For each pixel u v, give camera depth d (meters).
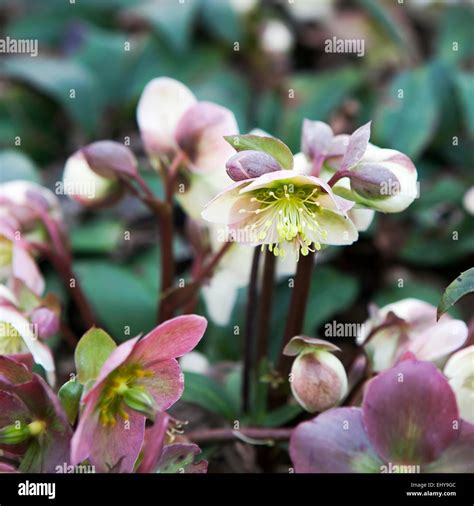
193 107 0.84
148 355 0.75
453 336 0.78
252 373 0.86
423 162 1.26
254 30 1.45
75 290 0.88
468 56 1.43
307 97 1.28
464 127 1.27
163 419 0.73
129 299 1.00
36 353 0.78
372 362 0.81
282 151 0.76
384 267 1.11
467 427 0.76
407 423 0.76
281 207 0.77
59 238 0.87
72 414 0.75
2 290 0.80
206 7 1.42
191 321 0.74
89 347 0.75
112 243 1.06
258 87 1.44
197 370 0.89
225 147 0.84
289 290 0.98
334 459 0.76
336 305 1.01
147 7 1.42
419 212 1.12
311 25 1.58
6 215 0.86
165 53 1.39
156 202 0.85
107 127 1.33
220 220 0.77
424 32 1.61
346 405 0.81
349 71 1.34
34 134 1.32
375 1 1.43
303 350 0.78
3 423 0.76
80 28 1.45
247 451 0.87
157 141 0.85
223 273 0.88
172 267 0.87
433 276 1.11
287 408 0.83
